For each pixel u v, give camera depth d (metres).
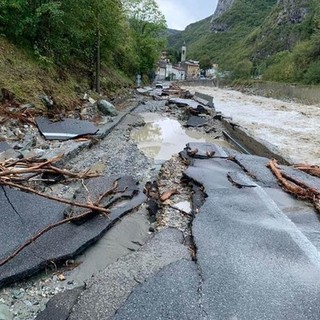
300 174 7.16
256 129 15.74
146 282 3.39
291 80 50.72
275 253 3.96
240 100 34.28
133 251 4.34
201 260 3.78
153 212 5.62
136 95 28.02
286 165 8.38
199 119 16.27
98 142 10.17
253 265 3.71
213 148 9.12
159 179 6.96
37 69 12.30
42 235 4.33
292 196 5.96
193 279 3.44
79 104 13.53
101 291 3.34
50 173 6.31
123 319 2.92
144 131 13.54
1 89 9.37
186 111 18.05
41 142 8.73
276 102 32.44
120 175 7.05
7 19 11.60
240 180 6.45
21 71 11.13
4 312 3.24
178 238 4.44
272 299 3.16
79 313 3.07
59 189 6.07
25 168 5.83
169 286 3.32
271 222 4.79
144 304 3.09
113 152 9.34
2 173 5.15
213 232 4.45
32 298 3.54
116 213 5.26
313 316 2.97
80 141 9.34
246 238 4.30
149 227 5.18
